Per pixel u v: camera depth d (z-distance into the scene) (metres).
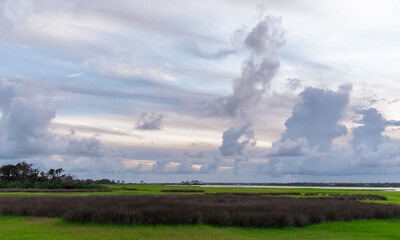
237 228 20.75
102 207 24.25
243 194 70.88
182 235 17.31
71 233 17.38
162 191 88.25
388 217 26.67
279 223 21.34
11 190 76.38
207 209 24.64
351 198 57.09
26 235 16.72
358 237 18.17
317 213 24.23
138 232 17.94
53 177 113.75
